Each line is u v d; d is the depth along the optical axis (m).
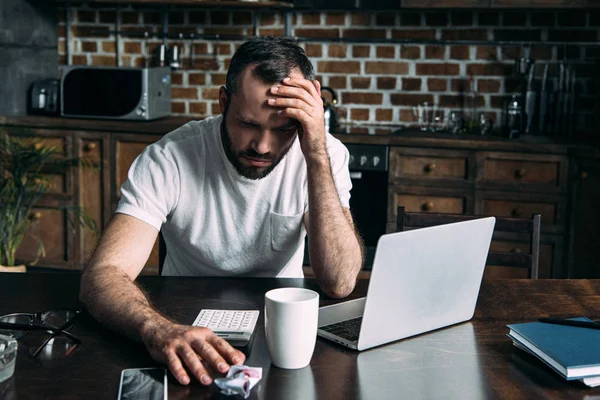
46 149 3.86
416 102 4.20
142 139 3.94
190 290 1.58
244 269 1.83
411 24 4.15
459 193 3.64
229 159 1.61
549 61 4.00
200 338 1.18
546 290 1.65
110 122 3.97
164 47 4.37
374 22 4.20
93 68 4.02
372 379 1.16
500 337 1.35
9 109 4.20
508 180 3.59
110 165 4.00
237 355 1.17
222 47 4.39
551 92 3.86
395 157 3.69
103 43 4.52
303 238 1.85
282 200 1.75
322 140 1.57
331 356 1.25
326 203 1.57
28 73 4.34
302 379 1.15
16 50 4.23
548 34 3.99
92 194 4.05
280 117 1.50
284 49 1.51
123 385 1.10
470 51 4.09
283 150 1.55
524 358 1.25
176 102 4.48
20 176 3.81
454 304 1.40
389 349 1.28
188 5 4.29
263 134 1.51
